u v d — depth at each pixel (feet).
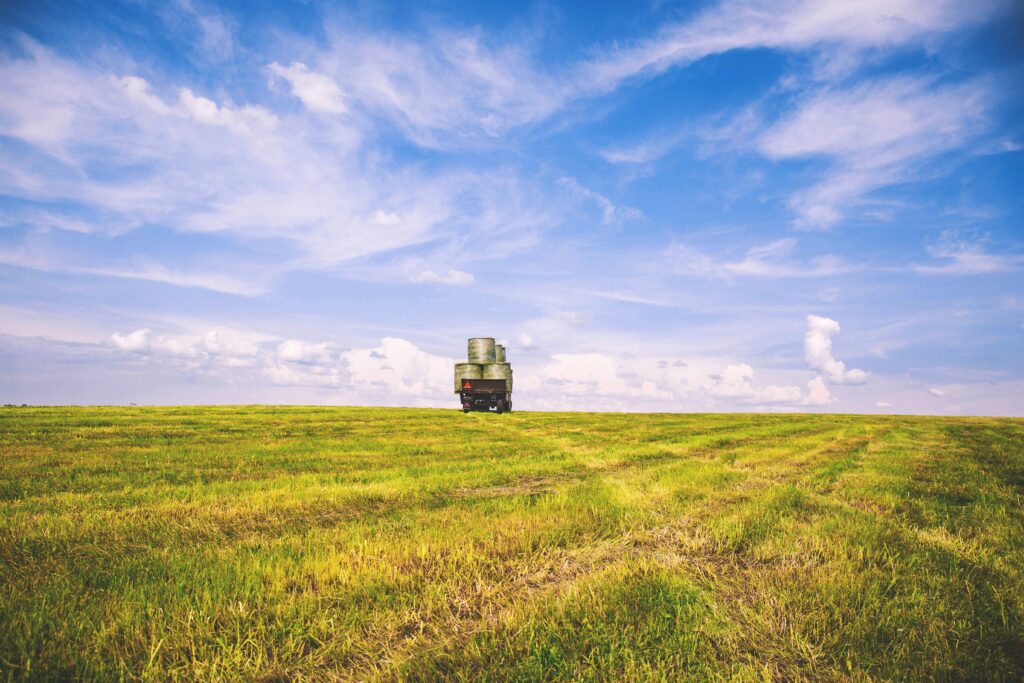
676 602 14.96
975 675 11.43
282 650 12.74
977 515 25.67
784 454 53.26
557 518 24.86
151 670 11.43
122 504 27.91
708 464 45.16
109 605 14.43
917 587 15.72
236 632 13.26
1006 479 37.96
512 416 107.24
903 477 37.93
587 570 18.53
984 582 16.28
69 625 13.23
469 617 14.74
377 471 40.70
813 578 16.66
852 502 29.99
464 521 24.52
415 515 26.84
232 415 89.71
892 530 22.33
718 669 11.85
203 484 34.47
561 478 39.32
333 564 17.90
